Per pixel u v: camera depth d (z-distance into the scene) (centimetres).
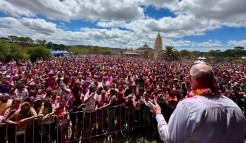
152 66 2306
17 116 359
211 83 126
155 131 493
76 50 8494
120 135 486
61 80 816
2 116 411
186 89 682
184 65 2914
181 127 116
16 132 351
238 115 115
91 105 473
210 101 115
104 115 503
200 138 108
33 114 377
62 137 425
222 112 110
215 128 105
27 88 643
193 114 110
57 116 401
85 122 474
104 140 457
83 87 680
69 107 472
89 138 458
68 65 1728
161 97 536
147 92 520
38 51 2841
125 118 481
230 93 644
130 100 501
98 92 527
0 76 721
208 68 130
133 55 8638
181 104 124
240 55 10681
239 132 112
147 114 500
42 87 680
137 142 452
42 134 395
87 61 2477
